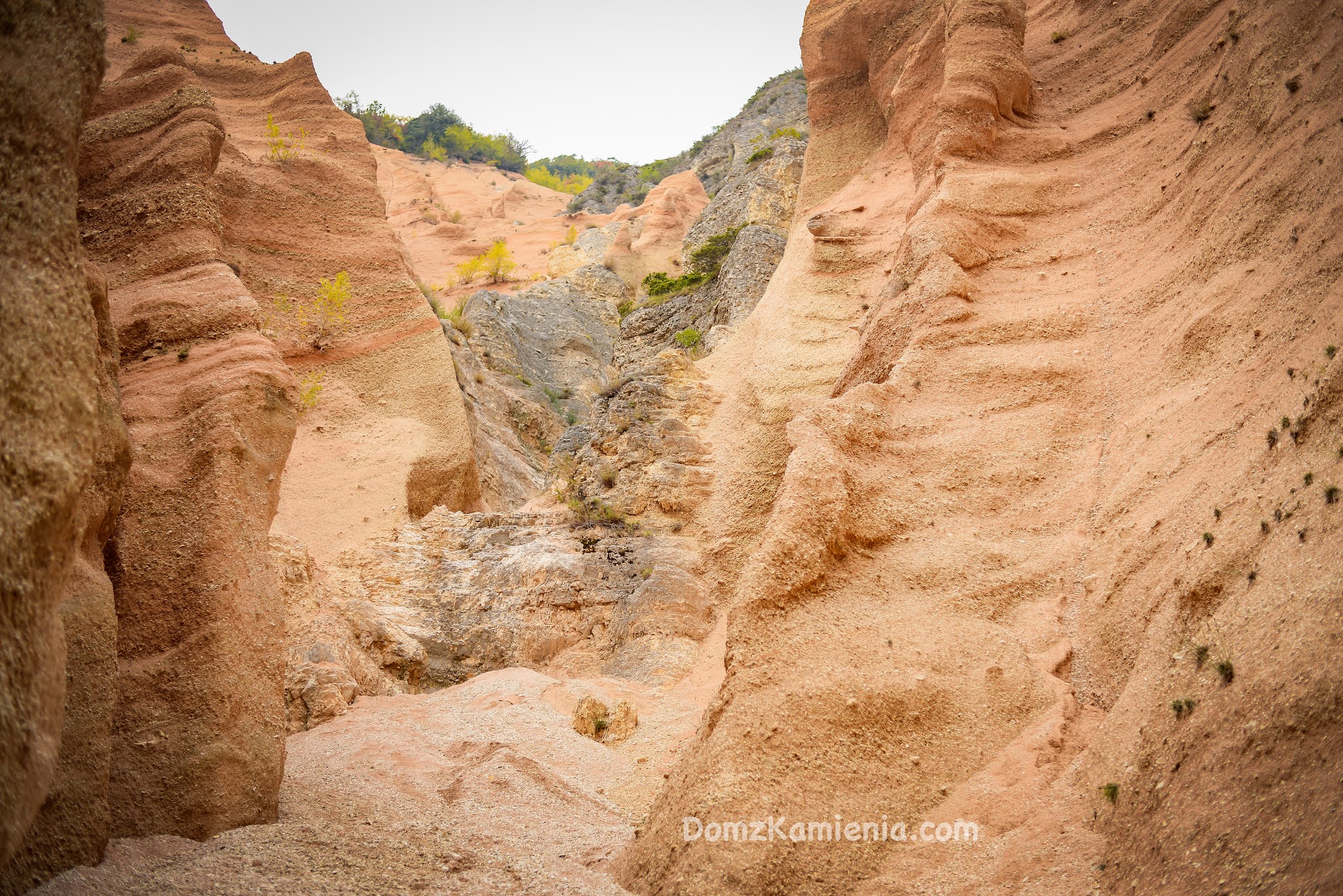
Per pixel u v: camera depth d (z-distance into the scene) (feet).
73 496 16.56
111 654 25.95
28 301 16.67
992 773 27.86
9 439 15.67
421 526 68.59
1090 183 57.36
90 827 24.68
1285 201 38.96
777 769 27.48
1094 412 42.80
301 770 37.06
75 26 18.80
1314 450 25.53
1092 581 34.60
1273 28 46.09
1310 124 39.63
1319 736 18.80
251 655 30.66
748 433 69.41
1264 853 18.03
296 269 85.20
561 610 59.31
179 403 34.14
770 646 31.01
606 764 42.01
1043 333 47.67
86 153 44.50
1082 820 24.57
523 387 146.82
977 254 53.42
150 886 23.90
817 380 70.33
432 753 40.93
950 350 47.65
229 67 103.55
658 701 50.44
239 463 32.68
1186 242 45.88
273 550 54.75
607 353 174.19
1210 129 48.93
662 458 69.31
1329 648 19.79
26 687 15.26
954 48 64.59
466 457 78.02
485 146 414.62
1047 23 77.46
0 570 14.98
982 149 60.95
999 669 30.66
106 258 41.42
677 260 187.83
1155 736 23.67
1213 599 25.66
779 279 85.30
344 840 28.58
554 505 74.38
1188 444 35.19
